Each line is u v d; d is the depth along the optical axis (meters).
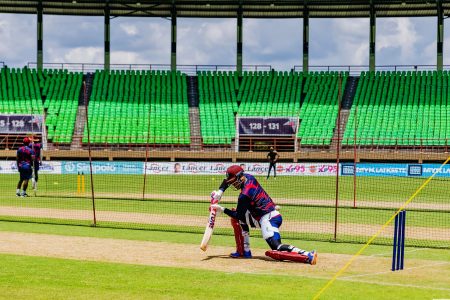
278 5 60.81
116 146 55.59
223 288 11.02
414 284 11.50
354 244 16.36
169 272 12.34
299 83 61.00
